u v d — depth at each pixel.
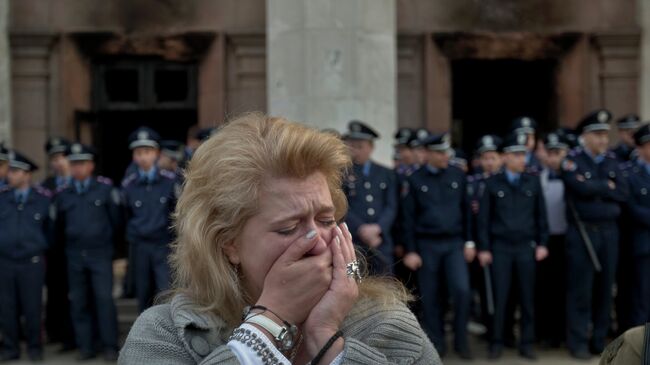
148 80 10.66
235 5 10.42
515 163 7.14
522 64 11.12
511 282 7.19
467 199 7.26
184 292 1.59
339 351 1.42
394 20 9.34
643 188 7.26
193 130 9.09
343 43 8.74
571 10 10.70
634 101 10.60
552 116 10.91
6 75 10.20
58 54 10.43
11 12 10.34
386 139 8.98
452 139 11.23
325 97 8.71
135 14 10.49
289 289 1.43
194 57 10.52
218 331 1.52
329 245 1.47
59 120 10.41
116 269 9.78
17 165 7.27
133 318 8.14
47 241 7.39
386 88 9.04
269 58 9.00
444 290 7.20
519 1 10.68
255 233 1.46
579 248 7.05
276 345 1.42
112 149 11.01
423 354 1.54
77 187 7.32
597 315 7.21
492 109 11.30
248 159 1.45
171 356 1.49
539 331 7.66
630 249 7.35
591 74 10.70
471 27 10.62
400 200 7.19
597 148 7.05
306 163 1.45
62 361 7.28
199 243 1.49
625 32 10.48
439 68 10.60
